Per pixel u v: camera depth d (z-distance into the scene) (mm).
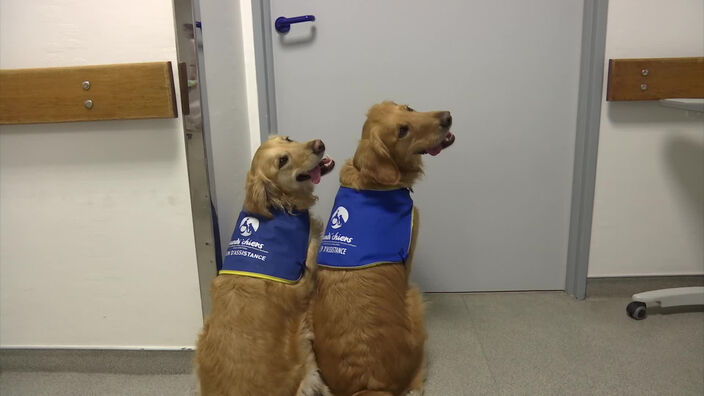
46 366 1928
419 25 2109
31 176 1732
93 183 1737
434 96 2182
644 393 1719
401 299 1618
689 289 2150
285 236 1596
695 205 2219
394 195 1682
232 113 1975
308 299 1656
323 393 1597
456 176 2273
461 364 1903
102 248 1796
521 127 2213
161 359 1901
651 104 2107
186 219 1754
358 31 2123
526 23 2100
